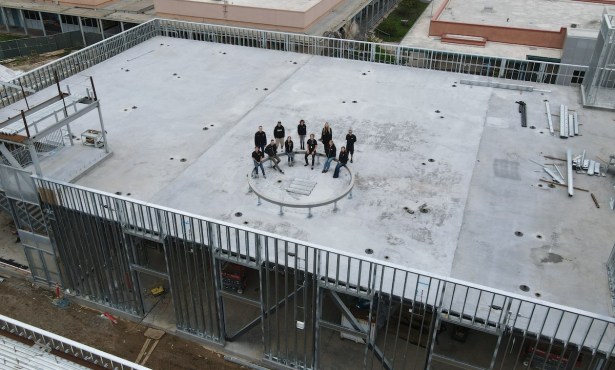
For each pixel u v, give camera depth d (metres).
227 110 20.80
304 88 22.61
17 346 13.93
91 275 16.25
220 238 13.15
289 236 14.16
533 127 19.41
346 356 15.05
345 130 19.23
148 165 17.30
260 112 20.59
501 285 12.65
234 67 24.92
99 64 25.09
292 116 20.25
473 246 13.84
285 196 15.62
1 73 21.91
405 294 12.27
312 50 28.28
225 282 16.53
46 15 47.22
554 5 46.78
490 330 11.55
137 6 47.16
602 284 12.71
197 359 15.20
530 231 14.36
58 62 23.09
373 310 14.15
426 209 15.19
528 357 14.20
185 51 26.81
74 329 16.17
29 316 16.66
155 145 18.44
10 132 14.73
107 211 14.77
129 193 15.89
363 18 47.22
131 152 18.03
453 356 14.86
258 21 37.66
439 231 14.37
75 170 16.67
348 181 16.36
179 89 22.62
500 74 23.38
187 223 14.45
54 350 13.81
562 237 14.16
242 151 18.03
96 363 13.45
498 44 39.38
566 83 25.73
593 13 43.88
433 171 16.89
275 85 22.94
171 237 13.91
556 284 12.70
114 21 45.78
